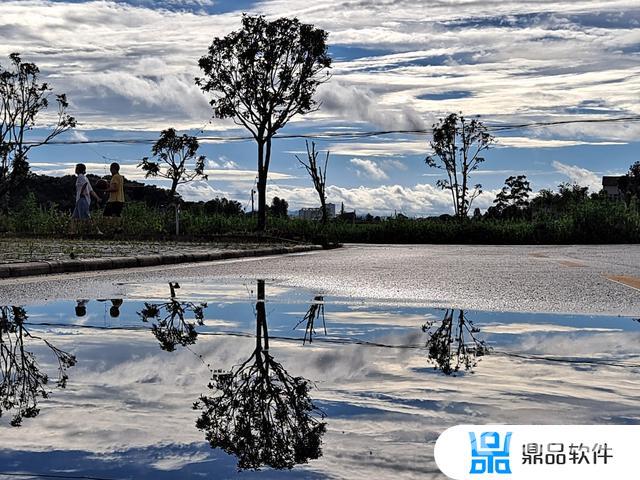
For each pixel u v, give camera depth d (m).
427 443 2.80
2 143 28.56
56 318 6.46
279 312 6.93
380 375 4.00
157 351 4.80
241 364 4.34
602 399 3.46
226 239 25.69
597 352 4.70
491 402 3.40
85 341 5.20
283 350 4.82
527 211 61.78
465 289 9.37
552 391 3.62
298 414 3.21
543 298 8.27
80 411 3.30
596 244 35.97
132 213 28.83
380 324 6.08
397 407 3.32
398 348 4.88
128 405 3.39
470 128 45.78
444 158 46.03
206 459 2.65
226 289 9.33
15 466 2.57
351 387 3.71
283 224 37.97
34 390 3.71
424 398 3.48
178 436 2.92
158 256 14.66
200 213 35.97
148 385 3.80
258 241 26.31
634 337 5.35
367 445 2.78
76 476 2.47
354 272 12.57
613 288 9.49
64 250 16.44
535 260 16.97
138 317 6.54
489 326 5.96
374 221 45.31
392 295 8.60
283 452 2.71
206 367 4.26
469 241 40.06
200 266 14.14
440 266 14.42
